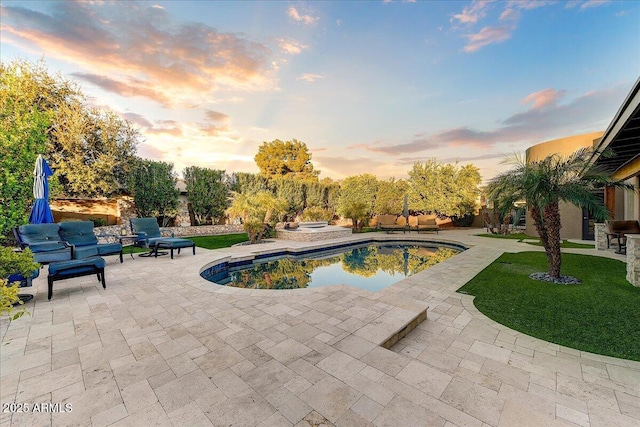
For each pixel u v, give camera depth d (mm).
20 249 6613
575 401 2379
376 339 3309
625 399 2396
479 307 4688
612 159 9117
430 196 20594
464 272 7098
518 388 2568
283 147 29500
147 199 13742
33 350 3084
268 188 18422
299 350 3064
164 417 2062
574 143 14250
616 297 5031
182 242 8578
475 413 2152
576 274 6711
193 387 2418
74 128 12305
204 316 4078
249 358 2904
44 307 4438
